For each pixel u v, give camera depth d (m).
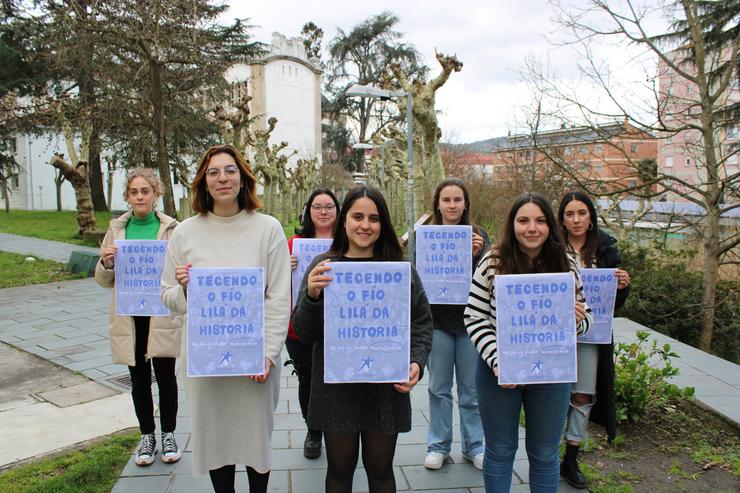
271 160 28.81
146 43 15.84
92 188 32.72
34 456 4.07
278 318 2.84
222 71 18.58
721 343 11.13
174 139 22.31
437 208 4.24
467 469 3.85
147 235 3.77
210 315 2.71
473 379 3.85
